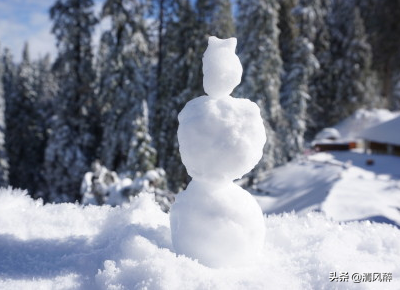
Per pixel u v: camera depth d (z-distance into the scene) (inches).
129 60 713.0
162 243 95.3
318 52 1368.1
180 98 783.1
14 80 1405.0
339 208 492.7
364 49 1405.0
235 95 885.8
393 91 1588.3
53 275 80.5
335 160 1034.1
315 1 1175.0
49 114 1168.2
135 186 365.1
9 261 85.6
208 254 86.7
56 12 756.6
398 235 109.5
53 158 749.9
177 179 753.6
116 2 698.8
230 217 87.2
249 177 852.6
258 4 863.1
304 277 80.7
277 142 936.3
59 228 107.6
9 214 109.0
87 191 371.2
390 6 1481.3
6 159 948.0
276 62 895.1
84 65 776.9
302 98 1071.0
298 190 768.3
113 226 109.5
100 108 767.7
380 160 1000.2
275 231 110.1
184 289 71.4
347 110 1408.7
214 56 91.2
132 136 613.9
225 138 85.4
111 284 72.8
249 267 87.7
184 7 834.8
